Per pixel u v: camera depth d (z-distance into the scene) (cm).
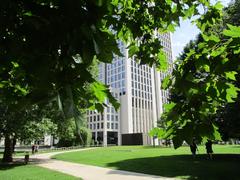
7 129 1991
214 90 274
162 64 449
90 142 6581
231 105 1630
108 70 10925
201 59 282
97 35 235
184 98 283
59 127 2514
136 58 452
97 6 243
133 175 1448
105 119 9462
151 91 11006
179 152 3216
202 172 1445
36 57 232
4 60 255
